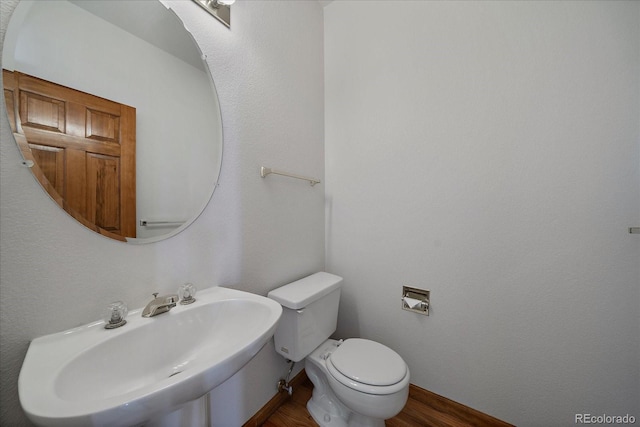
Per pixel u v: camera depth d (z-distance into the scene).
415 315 1.35
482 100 1.16
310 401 1.26
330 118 1.66
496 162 1.13
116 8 0.72
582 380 0.98
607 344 0.94
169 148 0.84
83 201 0.65
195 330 0.76
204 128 0.94
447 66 1.24
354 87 1.55
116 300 0.70
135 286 0.75
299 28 1.43
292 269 1.38
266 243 1.21
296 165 1.41
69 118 0.63
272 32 1.24
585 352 0.98
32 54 0.58
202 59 0.92
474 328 1.19
